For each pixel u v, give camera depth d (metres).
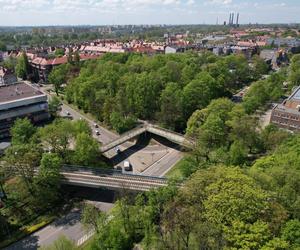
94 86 159.88
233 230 48.81
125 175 95.56
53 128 103.38
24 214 85.00
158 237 66.69
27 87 162.62
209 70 178.00
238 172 62.22
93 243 69.25
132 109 150.00
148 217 73.25
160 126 140.38
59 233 79.38
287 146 87.38
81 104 166.88
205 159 99.81
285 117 125.88
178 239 58.03
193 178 65.69
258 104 149.88
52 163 88.06
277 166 72.00
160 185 88.81
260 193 54.12
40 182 88.81
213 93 155.25
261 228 47.75
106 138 135.75
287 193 60.12
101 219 74.69
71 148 117.81
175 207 61.72
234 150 90.38
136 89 147.00
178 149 127.75
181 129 141.00
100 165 105.75
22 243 75.69
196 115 114.12
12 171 86.88
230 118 110.81
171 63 173.62
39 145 100.06
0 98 140.25
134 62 194.00
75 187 99.25
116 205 81.12
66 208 89.56
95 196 95.44
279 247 45.31
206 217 52.97
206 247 50.34
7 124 135.88
